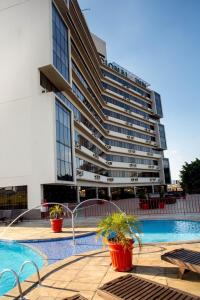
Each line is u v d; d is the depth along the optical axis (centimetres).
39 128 2356
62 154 2484
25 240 1228
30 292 551
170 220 1633
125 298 415
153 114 7619
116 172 5816
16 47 2614
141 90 7388
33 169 2308
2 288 709
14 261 1030
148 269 642
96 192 4647
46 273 654
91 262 738
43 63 2484
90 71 4784
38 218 2209
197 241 902
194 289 509
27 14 2647
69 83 3045
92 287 558
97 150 4881
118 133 5950
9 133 2448
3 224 1944
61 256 966
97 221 1770
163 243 903
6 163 2409
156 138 7500
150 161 7138
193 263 522
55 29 2738
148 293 431
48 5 2588
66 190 2975
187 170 4781
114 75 6406
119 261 643
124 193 5950
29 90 2469
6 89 2550
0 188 2400
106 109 5903
